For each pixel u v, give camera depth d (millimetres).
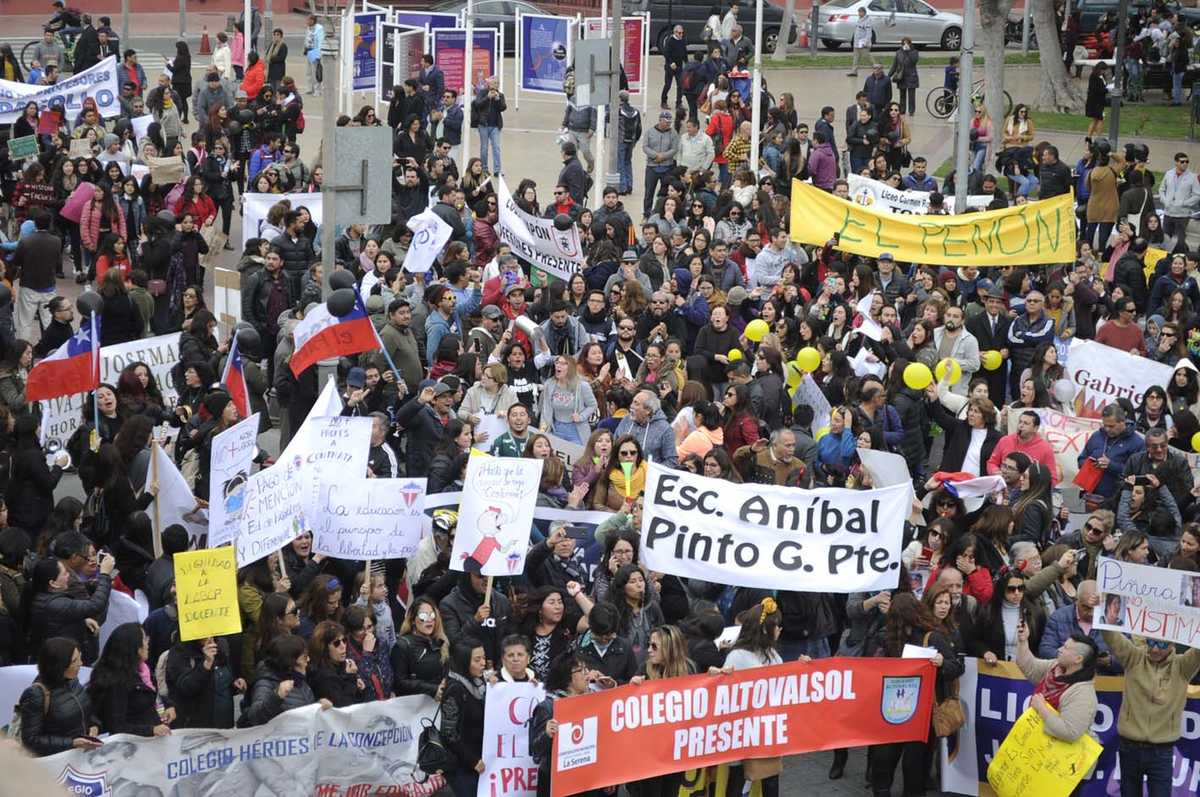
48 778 2127
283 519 12930
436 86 37562
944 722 12695
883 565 13523
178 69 42875
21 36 57875
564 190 28141
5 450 16422
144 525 13648
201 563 11227
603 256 24469
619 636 12336
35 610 12070
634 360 19891
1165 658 12234
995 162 37281
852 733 12570
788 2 51094
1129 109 48000
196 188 29766
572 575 13656
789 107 35781
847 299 23938
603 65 30938
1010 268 25766
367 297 21297
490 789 11602
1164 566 13594
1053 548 13734
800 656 13188
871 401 17984
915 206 29203
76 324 25141
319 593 12148
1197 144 42719
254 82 41000
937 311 21016
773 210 28844
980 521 13992
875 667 12531
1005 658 13047
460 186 28844
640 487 15227
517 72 41031
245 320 22312
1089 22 52469
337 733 11375
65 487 19281
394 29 39844
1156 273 25953
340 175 16094
